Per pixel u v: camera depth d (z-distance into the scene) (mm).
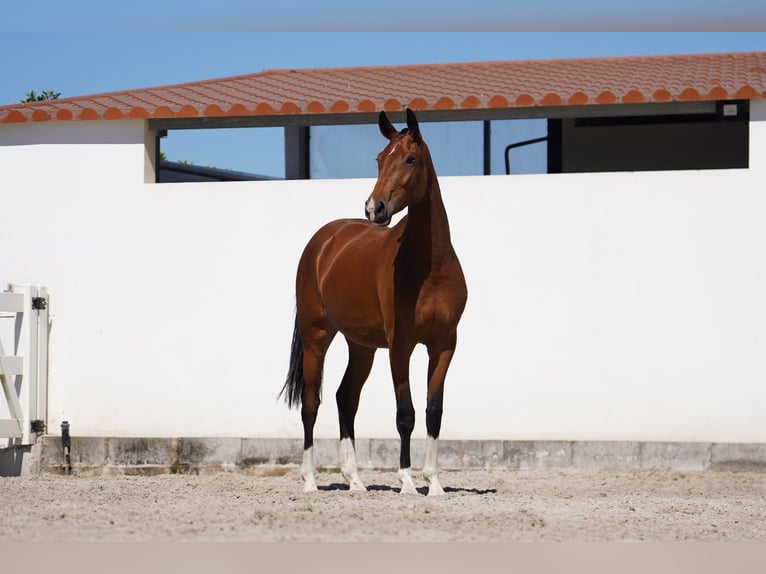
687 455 12828
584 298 13133
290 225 13719
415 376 13266
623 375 13023
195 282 13852
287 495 10297
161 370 13875
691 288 12977
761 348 12844
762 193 12891
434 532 7938
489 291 13242
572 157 19047
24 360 13711
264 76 18625
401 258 9898
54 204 14211
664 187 13031
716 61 18000
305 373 11188
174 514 8648
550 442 13008
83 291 14070
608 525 8445
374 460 13242
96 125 14156
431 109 13633
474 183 13320
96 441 13719
